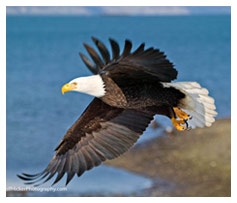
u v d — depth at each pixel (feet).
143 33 305.73
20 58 173.68
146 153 54.85
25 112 81.51
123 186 44.47
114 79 20.27
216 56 162.30
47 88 106.52
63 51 202.28
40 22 625.41
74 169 21.59
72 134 22.54
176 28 383.65
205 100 22.12
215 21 551.59
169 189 43.55
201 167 48.55
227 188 42.24
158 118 70.23
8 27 475.72
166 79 19.39
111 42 16.88
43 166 52.85
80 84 19.79
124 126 23.20
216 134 58.18
